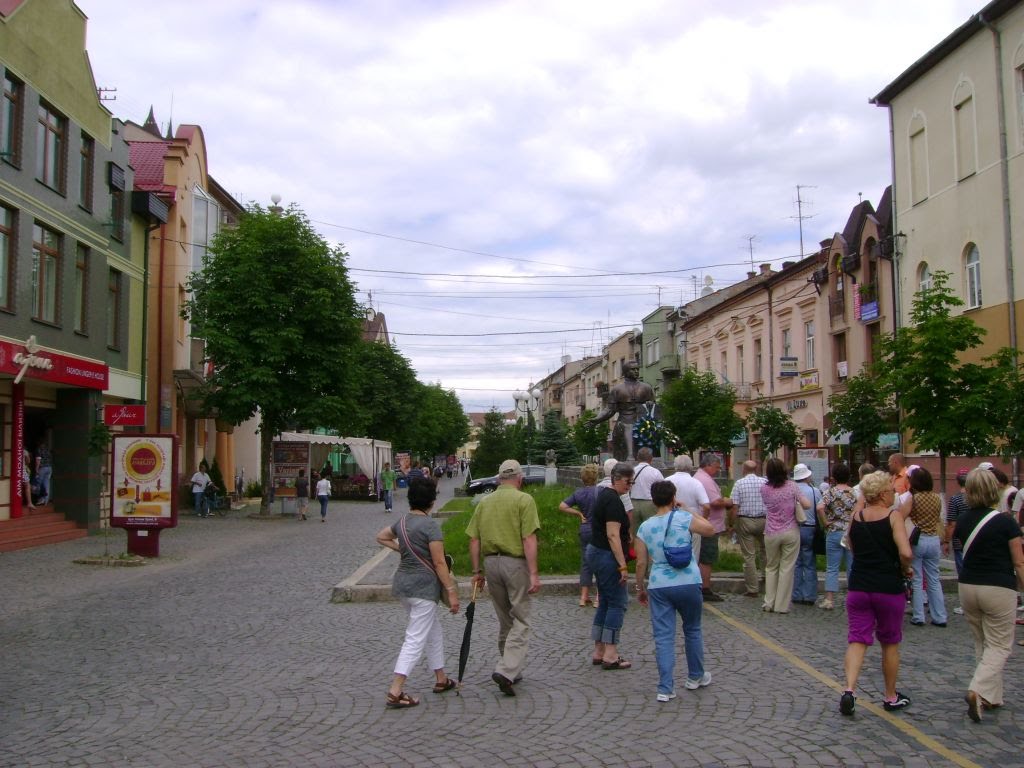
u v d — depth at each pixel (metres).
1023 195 21.52
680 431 39.47
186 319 31.47
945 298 17.08
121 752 5.92
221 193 42.62
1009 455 15.34
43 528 21.48
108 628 10.46
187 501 33.53
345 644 9.37
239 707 6.98
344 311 32.75
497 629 10.10
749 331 44.72
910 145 26.78
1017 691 7.21
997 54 22.42
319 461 45.62
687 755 5.64
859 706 6.76
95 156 24.36
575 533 15.02
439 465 92.50
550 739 6.04
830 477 11.58
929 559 10.29
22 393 21.48
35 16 20.94
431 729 6.32
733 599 12.13
